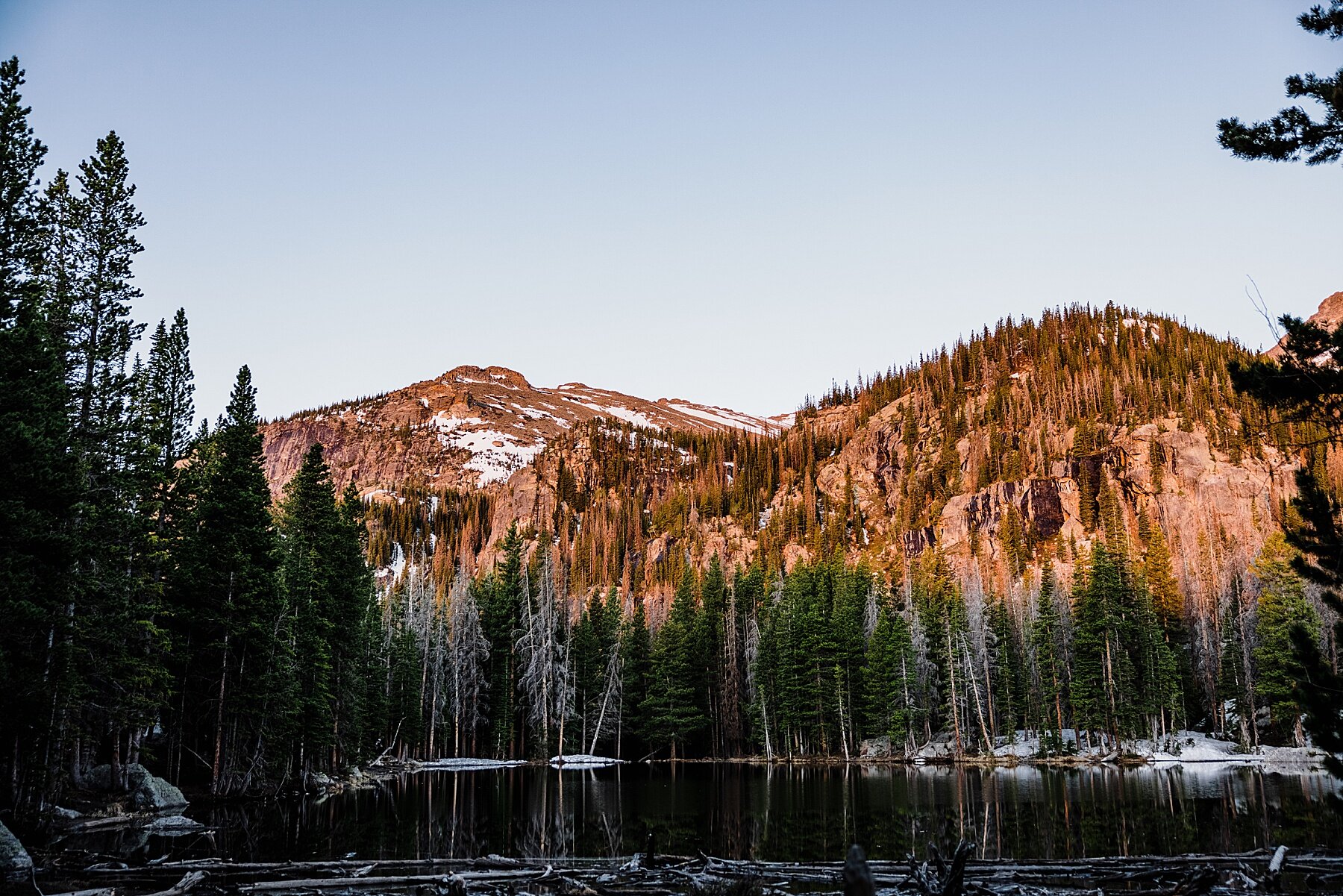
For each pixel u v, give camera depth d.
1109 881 20.83
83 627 31.98
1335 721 15.17
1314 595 72.12
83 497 28.61
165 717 43.50
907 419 197.88
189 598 41.91
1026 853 26.03
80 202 36.16
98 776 37.12
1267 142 15.09
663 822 35.16
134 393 36.03
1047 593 94.81
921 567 130.88
